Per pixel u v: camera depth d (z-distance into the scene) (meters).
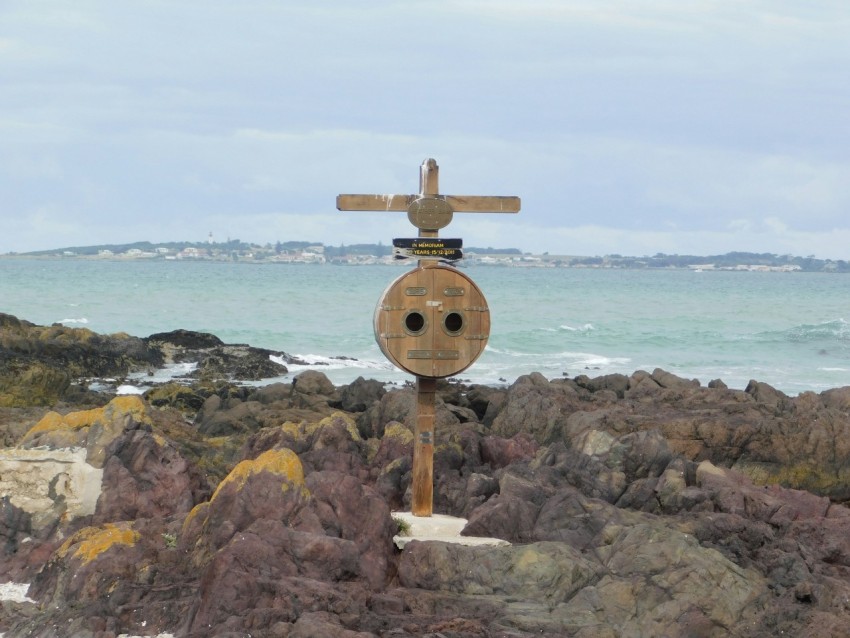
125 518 13.73
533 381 28.41
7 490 13.75
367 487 13.14
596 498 14.55
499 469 16.25
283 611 10.65
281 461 12.56
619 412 23.64
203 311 76.06
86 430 14.65
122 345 41.88
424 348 13.68
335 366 45.16
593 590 11.69
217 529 12.11
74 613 11.33
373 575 12.03
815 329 67.00
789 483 20.95
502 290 120.81
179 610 11.26
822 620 11.21
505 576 11.96
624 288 134.75
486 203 13.91
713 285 158.00
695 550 12.10
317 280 134.88
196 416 27.42
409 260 13.67
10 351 33.50
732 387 41.69
